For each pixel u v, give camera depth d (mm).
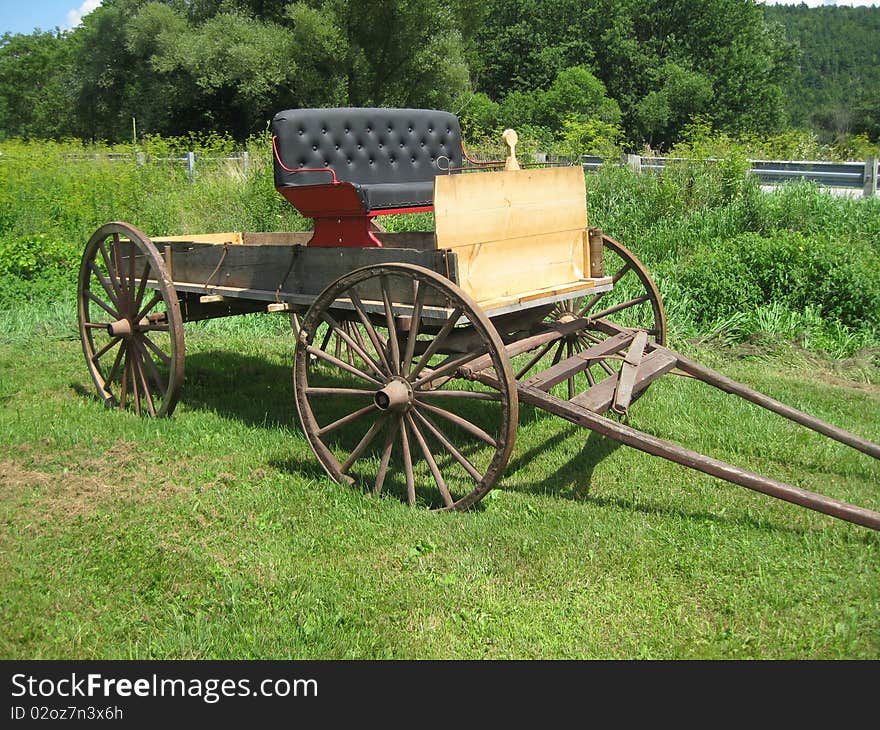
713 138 12125
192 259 5410
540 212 4602
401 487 4438
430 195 5754
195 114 33844
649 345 4879
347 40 29375
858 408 5598
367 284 4332
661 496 4277
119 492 4363
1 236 11344
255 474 4578
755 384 6121
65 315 8219
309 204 5348
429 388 4230
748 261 8125
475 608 3285
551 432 5254
